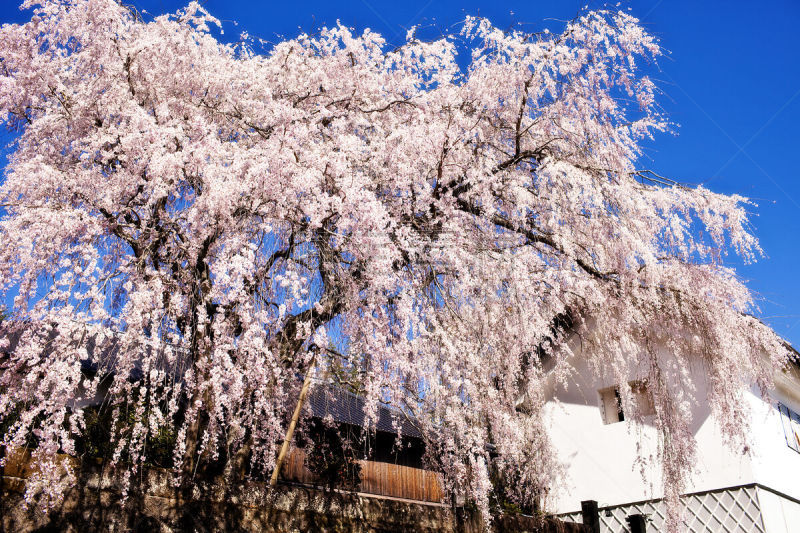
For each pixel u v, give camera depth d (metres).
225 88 6.42
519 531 8.38
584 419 10.85
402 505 7.48
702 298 7.34
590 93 6.80
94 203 5.11
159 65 6.11
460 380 6.01
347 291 5.62
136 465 5.21
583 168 7.00
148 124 5.18
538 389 8.30
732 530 8.55
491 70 7.05
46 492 4.82
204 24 6.35
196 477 6.00
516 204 6.74
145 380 4.84
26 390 4.33
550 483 9.64
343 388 7.07
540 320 6.71
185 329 4.95
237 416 5.74
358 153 6.06
